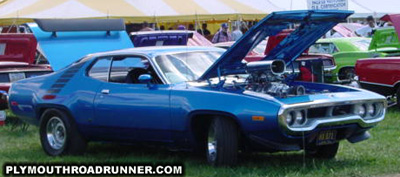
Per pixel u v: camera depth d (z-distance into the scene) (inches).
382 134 348.5
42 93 309.9
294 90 255.0
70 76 303.0
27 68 430.9
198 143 260.7
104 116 283.1
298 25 269.7
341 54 587.5
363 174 247.1
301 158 283.7
